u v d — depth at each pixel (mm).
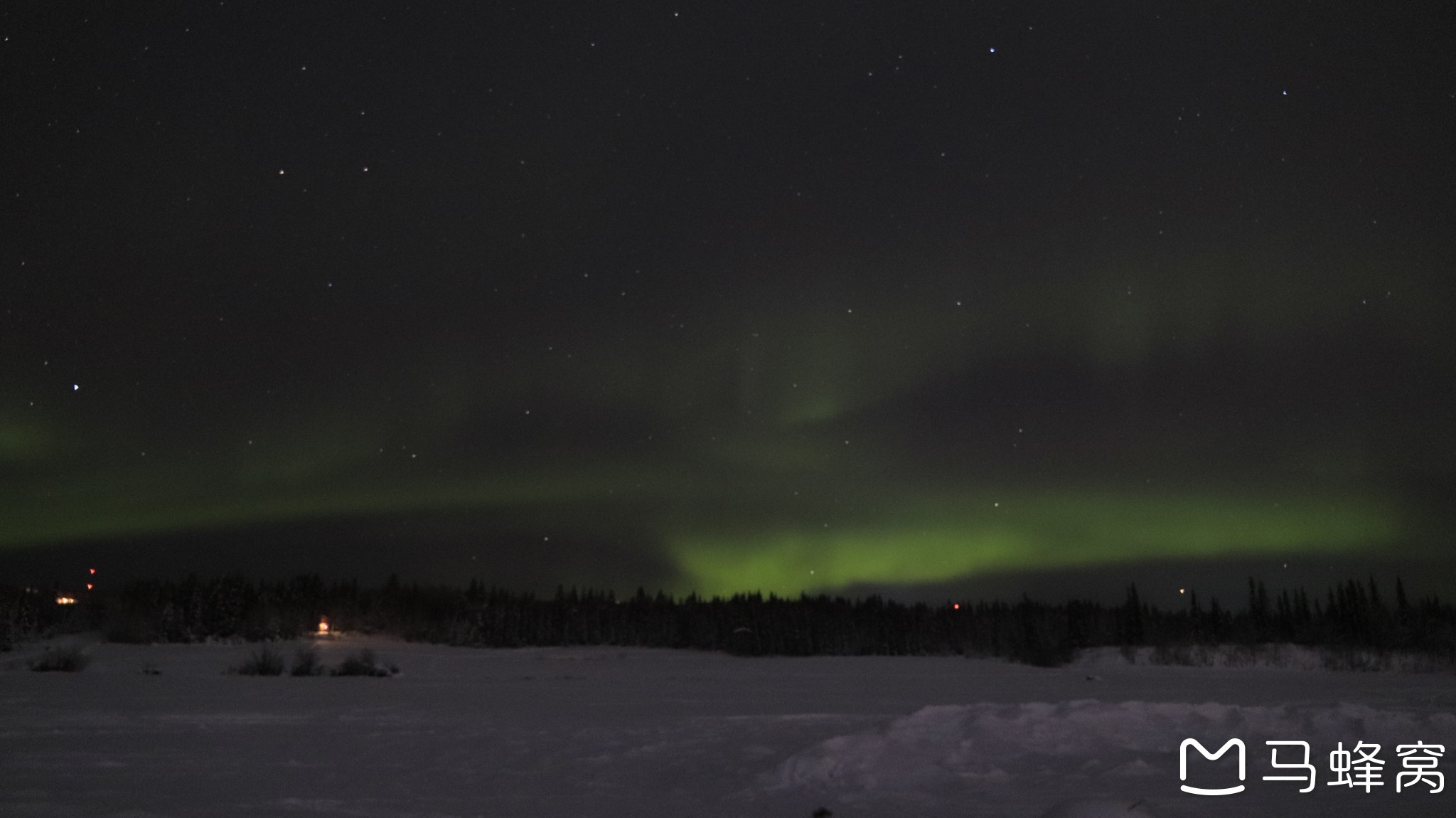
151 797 11023
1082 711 14609
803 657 77750
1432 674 50125
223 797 11055
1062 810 7105
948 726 13883
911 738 13203
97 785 11781
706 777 12430
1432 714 15109
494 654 71125
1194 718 14781
